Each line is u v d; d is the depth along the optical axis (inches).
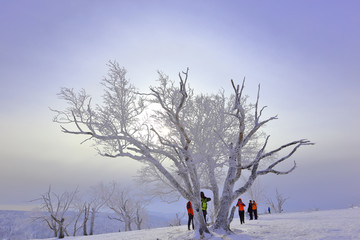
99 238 655.8
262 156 516.4
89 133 479.8
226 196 506.3
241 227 558.9
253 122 607.2
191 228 610.2
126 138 492.7
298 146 513.3
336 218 582.6
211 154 514.9
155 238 507.5
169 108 527.5
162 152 510.3
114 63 522.6
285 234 398.3
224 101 565.0
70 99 492.4
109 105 517.7
